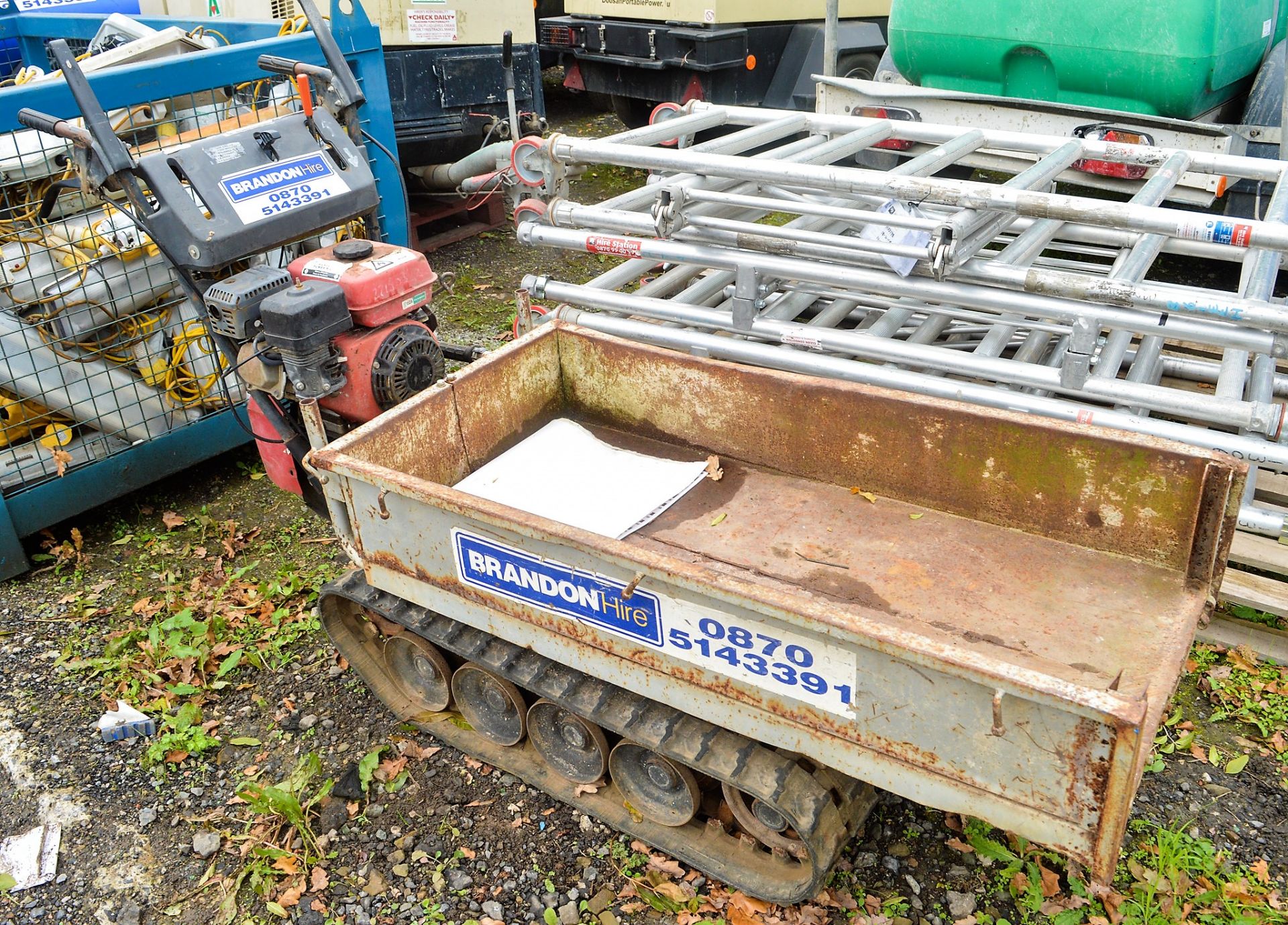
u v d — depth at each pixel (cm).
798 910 261
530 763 309
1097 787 195
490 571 266
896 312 372
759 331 349
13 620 387
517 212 392
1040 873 266
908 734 217
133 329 430
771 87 731
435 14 612
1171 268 564
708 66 684
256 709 341
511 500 320
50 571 415
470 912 269
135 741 331
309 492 369
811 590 285
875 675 213
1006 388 339
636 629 247
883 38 721
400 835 292
